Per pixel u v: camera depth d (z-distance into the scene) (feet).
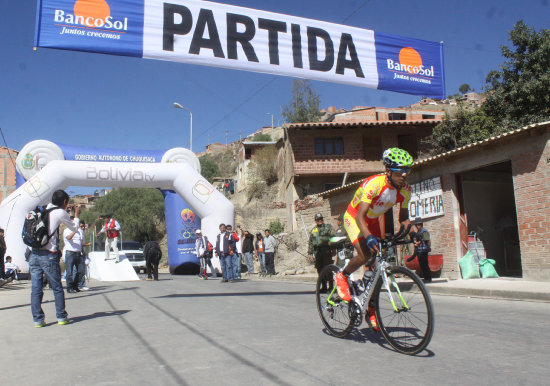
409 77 35.78
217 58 30.66
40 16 26.94
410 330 13.28
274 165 129.59
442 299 28.53
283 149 109.81
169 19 29.73
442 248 41.98
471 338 15.62
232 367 12.47
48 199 60.54
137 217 127.13
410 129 97.35
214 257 68.90
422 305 12.87
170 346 15.30
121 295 33.83
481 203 44.39
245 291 35.91
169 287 41.55
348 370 11.86
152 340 16.37
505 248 44.50
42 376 12.19
